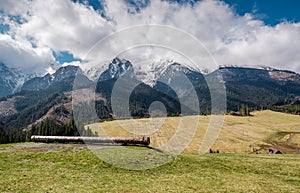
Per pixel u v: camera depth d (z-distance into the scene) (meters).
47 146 34.72
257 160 34.62
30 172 23.84
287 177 27.11
